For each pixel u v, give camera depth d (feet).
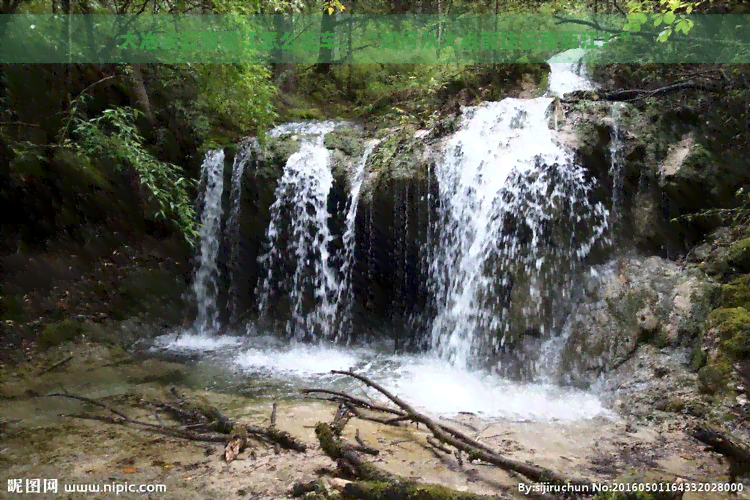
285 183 23.13
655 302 15.61
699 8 20.95
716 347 13.38
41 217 21.21
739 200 16.34
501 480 9.75
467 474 10.01
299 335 22.81
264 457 10.78
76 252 22.06
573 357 16.15
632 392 14.06
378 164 21.84
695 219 16.66
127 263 23.24
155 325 22.81
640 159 17.83
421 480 9.67
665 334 14.92
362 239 21.50
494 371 17.54
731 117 17.60
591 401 14.55
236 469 10.22
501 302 18.11
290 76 33.22
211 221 24.59
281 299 23.35
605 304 16.49
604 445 11.57
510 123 21.08
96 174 21.74
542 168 18.38
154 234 24.25
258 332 23.45
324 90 33.45
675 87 18.79
